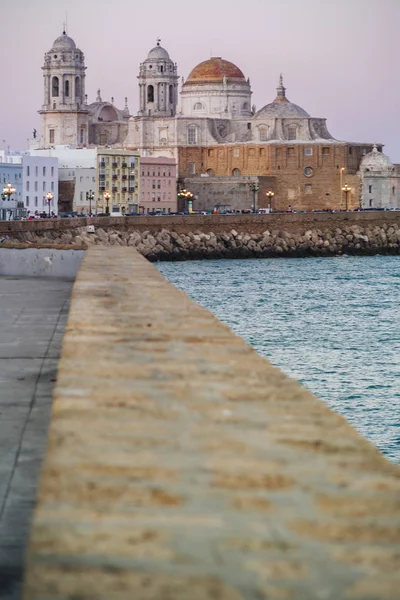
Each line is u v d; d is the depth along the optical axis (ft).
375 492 20.26
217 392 30.48
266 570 17.47
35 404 63.41
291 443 23.94
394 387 197.67
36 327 100.37
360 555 17.85
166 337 43.73
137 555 17.88
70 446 23.07
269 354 245.24
